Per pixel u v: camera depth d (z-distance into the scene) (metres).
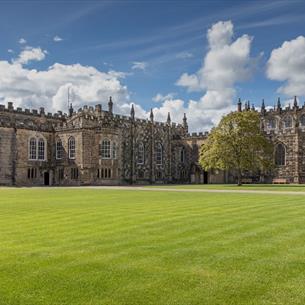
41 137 87.00
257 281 9.45
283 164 96.00
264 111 108.00
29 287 9.05
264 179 97.75
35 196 39.59
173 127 115.75
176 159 113.69
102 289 8.90
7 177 80.88
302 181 93.38
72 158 85.62
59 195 41.28
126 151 99.31
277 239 14.17
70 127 85.94
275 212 22.41
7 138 81.31
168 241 13.87
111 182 87.94
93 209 24.81
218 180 104.69
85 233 15.55
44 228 16.92
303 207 25.44
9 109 86.38
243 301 8.23
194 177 109.31
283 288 8.98
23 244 13.53
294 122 101.75
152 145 107.12
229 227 16.75
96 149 85.75
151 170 106.31
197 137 109.50
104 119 93.06
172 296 8.48
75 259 11.41
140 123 104.00
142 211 23.31
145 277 9.73
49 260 11.32
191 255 11.84
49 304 8.09
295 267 10.57
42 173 86.88
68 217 20.61
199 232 15.60
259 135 75.38
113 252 12.26
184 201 31.39
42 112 92.94
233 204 28.08
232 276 9.82
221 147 74.06
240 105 115.88
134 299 8.32
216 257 11.61
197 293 8.66
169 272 10.12
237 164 74.44
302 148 93.88
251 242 13.67
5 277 9.78
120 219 19.55
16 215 21.84
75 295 8.55
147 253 12.10
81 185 82.81
